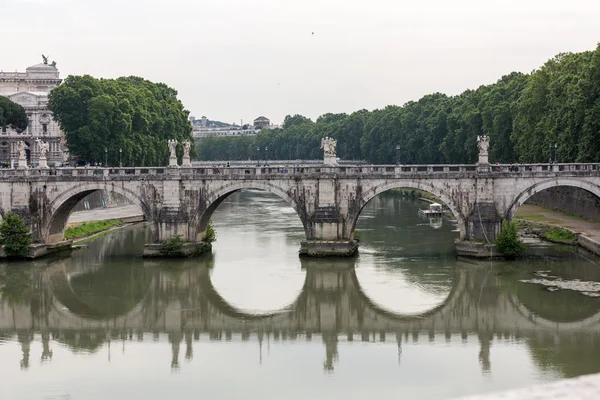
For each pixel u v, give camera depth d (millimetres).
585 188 84188
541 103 114750
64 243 94625
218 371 53406
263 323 65312
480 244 84375
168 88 173000
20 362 55875
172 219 88500
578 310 65688
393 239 101312
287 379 51625
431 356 55594
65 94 123562
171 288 76625
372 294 72500
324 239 87188
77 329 64125
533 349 56406
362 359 55406
